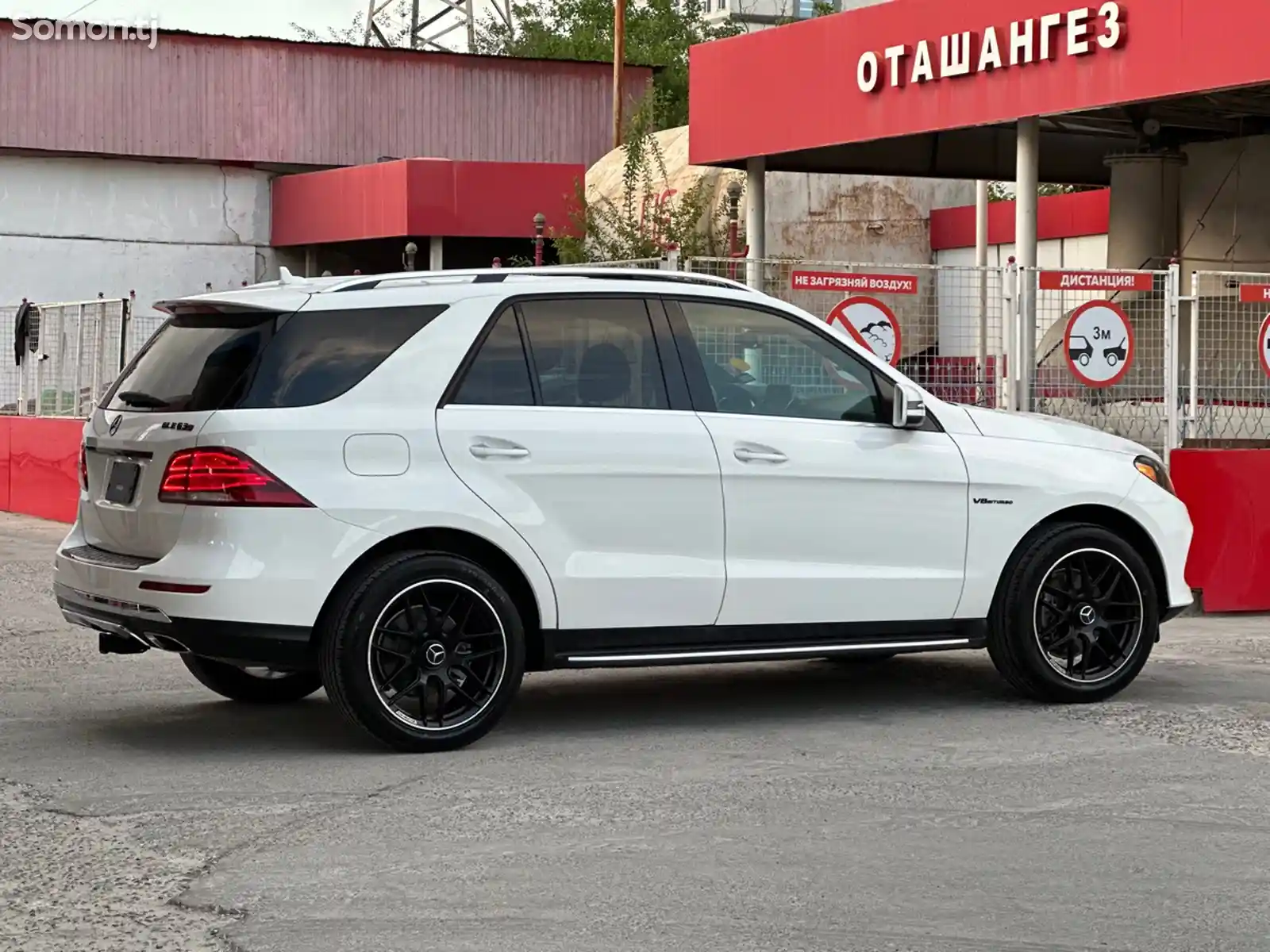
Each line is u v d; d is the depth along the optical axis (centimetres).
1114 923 468
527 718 771
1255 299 1255
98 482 720
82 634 1041
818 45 1928
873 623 764
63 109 4038
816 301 1166
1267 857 536
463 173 3538
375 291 696
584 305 727
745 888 498
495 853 535
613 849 540
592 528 709
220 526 654
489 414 696
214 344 689
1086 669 807
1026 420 820
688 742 714
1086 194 2727
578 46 6391
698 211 2564
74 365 1866
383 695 672
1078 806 600
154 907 478
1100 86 1608
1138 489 822
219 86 4172
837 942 450
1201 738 721
